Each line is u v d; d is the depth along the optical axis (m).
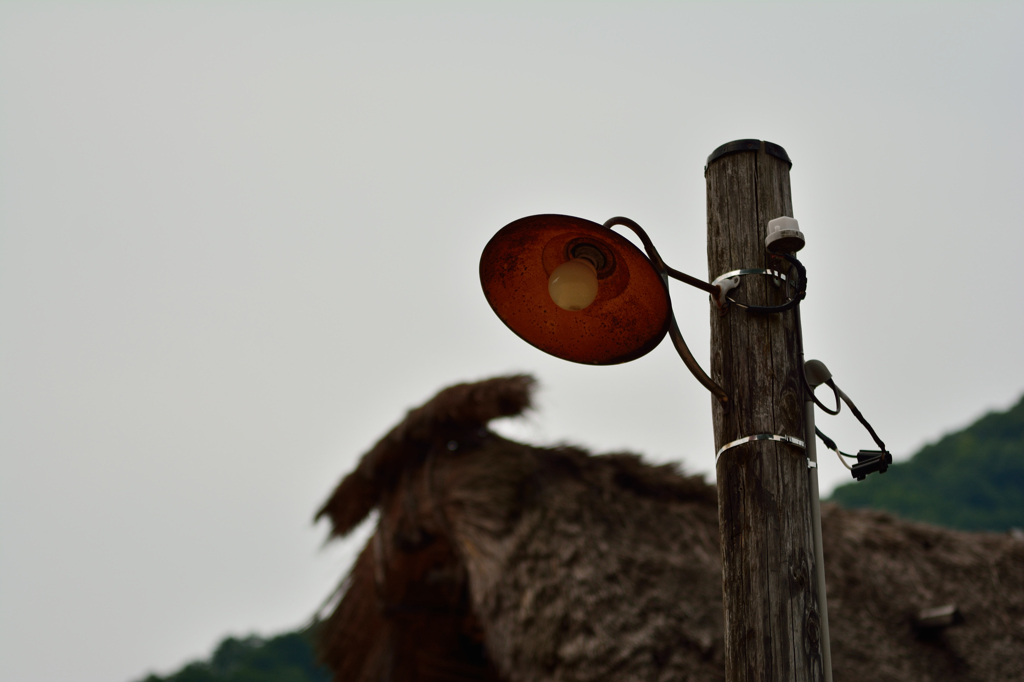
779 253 3.48
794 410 3.35
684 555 7.07
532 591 6.69
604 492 7.38
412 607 7.57
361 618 7.95
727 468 3.32
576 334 3.47
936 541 7.94
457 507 7.21
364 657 7.90
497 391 7.55
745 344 3.41
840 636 6.86
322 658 8.16
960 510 27.81
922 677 6.75
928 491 29.39
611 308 3.43
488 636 6.81
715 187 3.68
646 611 6.62
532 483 7.31
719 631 6.57
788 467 3.28
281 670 22.42
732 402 3.37
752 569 3.15
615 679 6.36
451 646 7.64
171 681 21.44
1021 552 7.90
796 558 3.16
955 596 7.40
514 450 7.49
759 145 3.70
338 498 8.23
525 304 3.48
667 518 7.34
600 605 6.62
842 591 7.25
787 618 3.07
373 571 7.90
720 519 3.30
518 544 6.93
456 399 7.61
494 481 7.25
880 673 6.69
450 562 7.56
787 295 3.49
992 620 7.27
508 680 6.79
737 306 3.46
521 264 3.43
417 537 7.52
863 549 7.67
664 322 3.31
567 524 7.04
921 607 7.25
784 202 3.64
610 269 3.39
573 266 3.19
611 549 6.94
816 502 3.33
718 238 3.59
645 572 6.86
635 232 3.48
